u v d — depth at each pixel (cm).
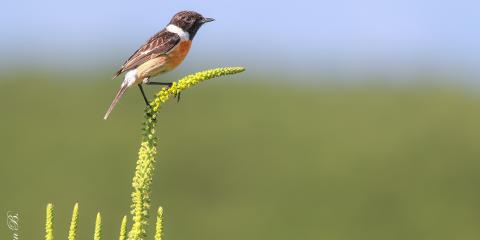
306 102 2789
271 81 2958
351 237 2292
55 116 2469
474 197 2405
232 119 2619
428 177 2428
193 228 2247
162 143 2528
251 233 2230
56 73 2773
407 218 2355
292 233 2269
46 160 2311
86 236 2091
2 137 2331
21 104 2583
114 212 2188
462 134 2598
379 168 2439
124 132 2458
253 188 2389
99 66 2911
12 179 2242
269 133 2591
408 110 2691
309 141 2562
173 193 2348
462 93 2853
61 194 2189
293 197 2361
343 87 2931
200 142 2539
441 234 2314
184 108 2678
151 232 2114
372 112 2728
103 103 2634
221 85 2820
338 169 2436
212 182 2409
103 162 2308
